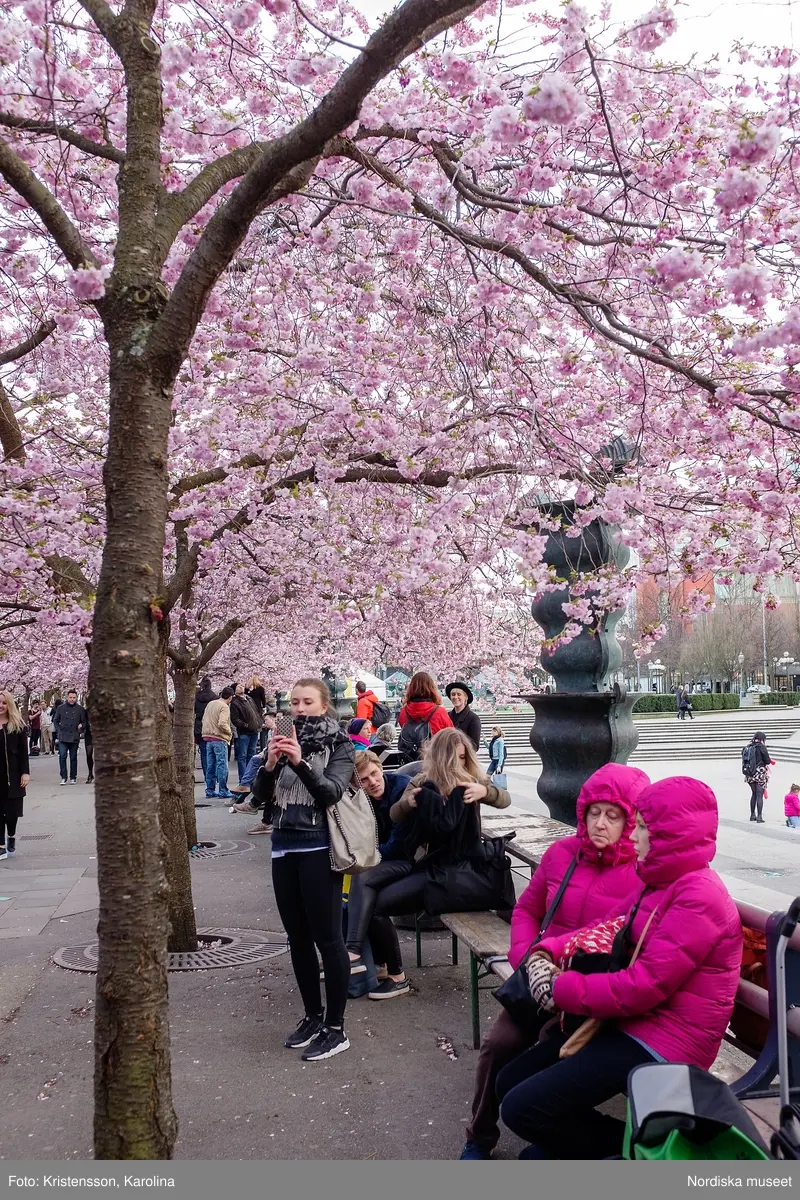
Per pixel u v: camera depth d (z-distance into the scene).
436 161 5.37
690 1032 2.82
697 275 3.85
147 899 2.80
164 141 5.48
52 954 6.53
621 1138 3.03
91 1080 4.28
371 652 14.06
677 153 4.48
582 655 7.43
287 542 8.62
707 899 2.84
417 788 5.11
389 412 7.08
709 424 5.48
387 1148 3.52
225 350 6.38
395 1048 4.65
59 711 20.70
